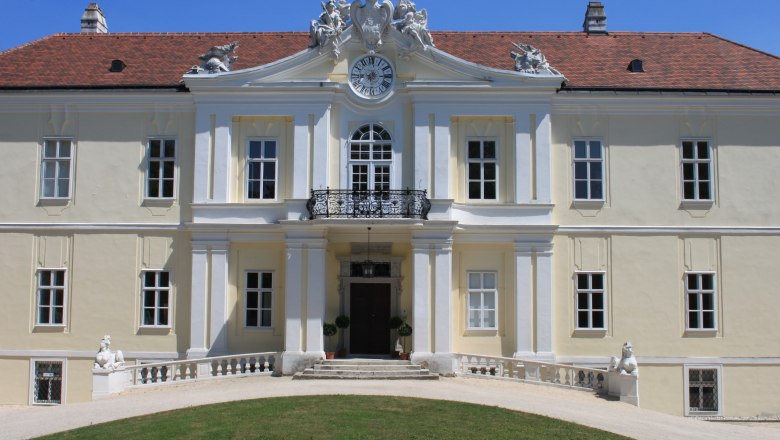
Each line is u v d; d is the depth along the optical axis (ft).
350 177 87.40
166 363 78.74
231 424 57.06
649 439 56.90
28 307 88.02
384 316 90.33
